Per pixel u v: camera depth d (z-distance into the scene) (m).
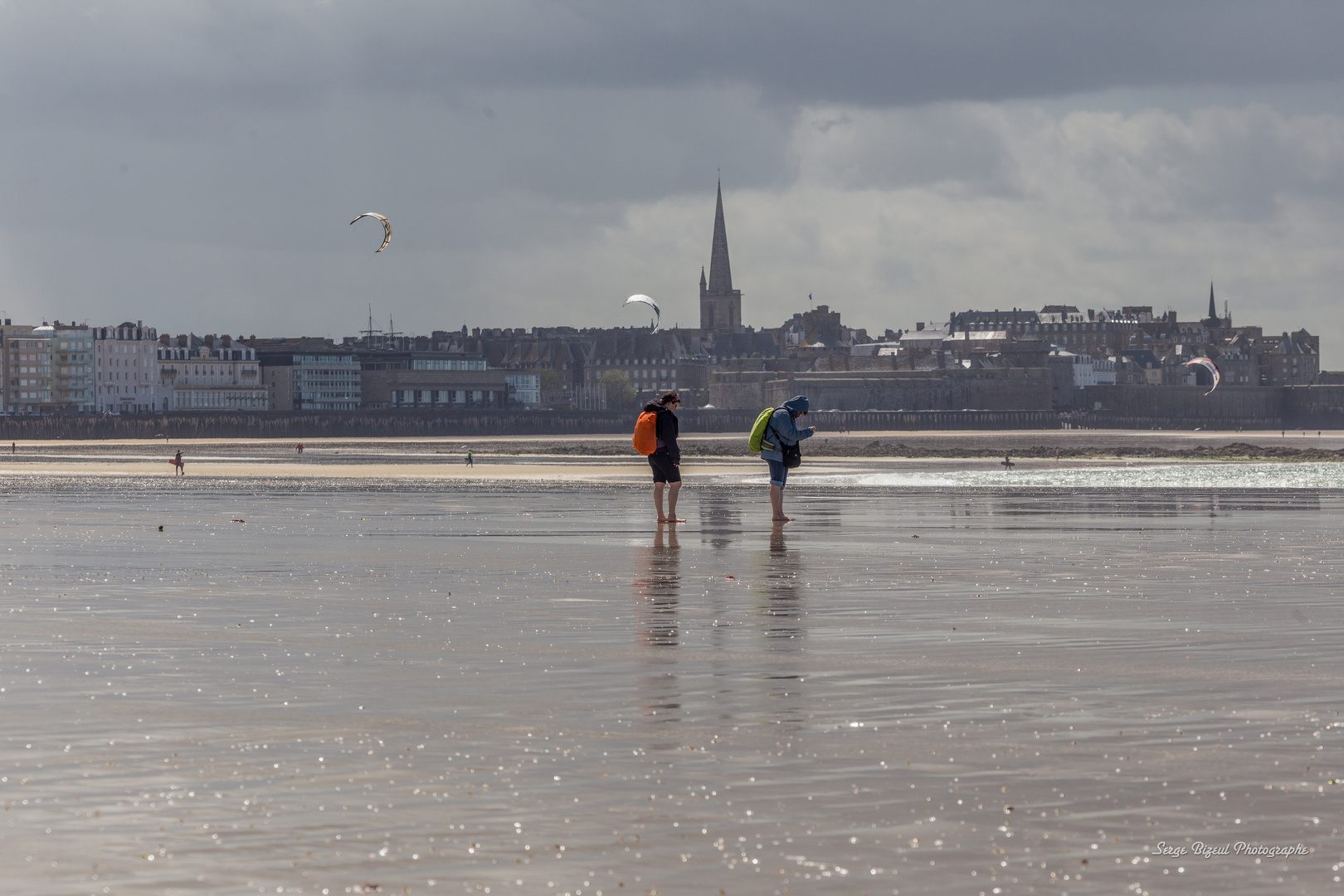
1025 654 43.09
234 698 36.31
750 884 22.33
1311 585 62.00
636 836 24.64
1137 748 30.64
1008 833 24.77
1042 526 100.44
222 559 76.19
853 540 87.69
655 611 53.12
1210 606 54.62
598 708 34.97
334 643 45.50
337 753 30.25
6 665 41.44
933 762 29.55
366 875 22.77
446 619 51.16
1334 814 25.75
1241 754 30.11
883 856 23.61
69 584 63.75
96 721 33.56
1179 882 22.38
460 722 33.41
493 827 25.16
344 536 93.75
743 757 29.89
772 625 49.56
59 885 22.33
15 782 27.95
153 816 25.77
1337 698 36.09
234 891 22.09
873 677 39.12
